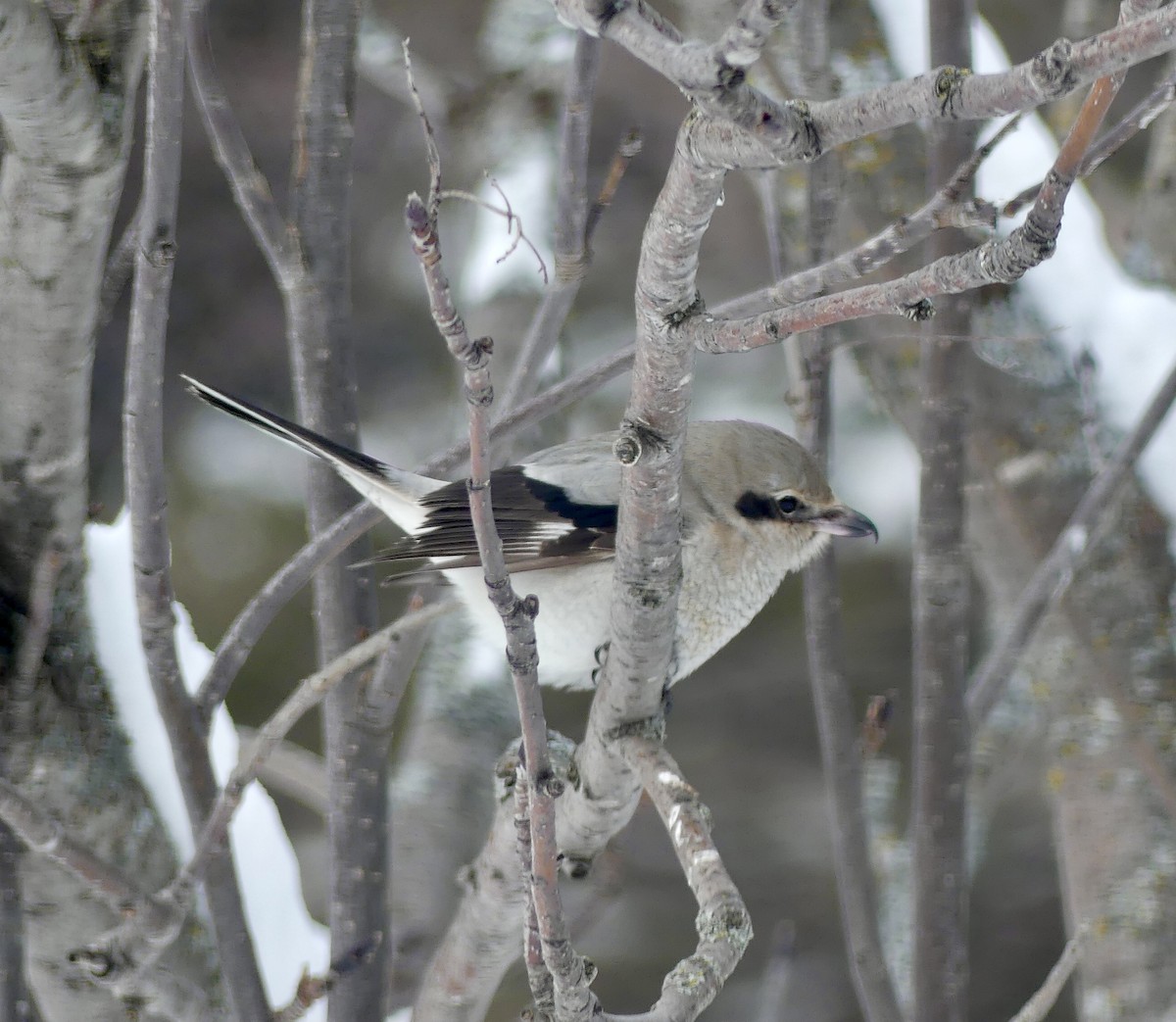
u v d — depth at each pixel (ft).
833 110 13.47
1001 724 34.55
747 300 22.02
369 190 58.39
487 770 37.70
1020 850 51.24
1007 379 32.19
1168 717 31.01
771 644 59.26
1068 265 33.76
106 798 25.38
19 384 23.68
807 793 57.00
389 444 58.49
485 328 41.11
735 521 29.40
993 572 33.76
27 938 25.11
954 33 22.91
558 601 28.86
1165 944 30.48
